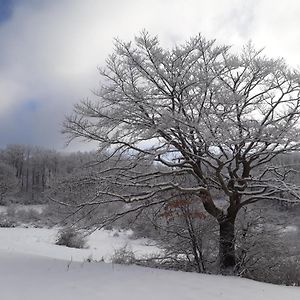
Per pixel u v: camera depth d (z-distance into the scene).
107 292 7.31
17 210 33.28
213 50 12.23
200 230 13.00
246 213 14.14
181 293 7.78
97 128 12.02
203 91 11.34
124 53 11.82
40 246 21.38
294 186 11.86
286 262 12.92
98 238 26.09
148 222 14.00
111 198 12.02
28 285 7.43
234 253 12.73
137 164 12.16
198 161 12.43
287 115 12.06
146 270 10.25
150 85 12.15
